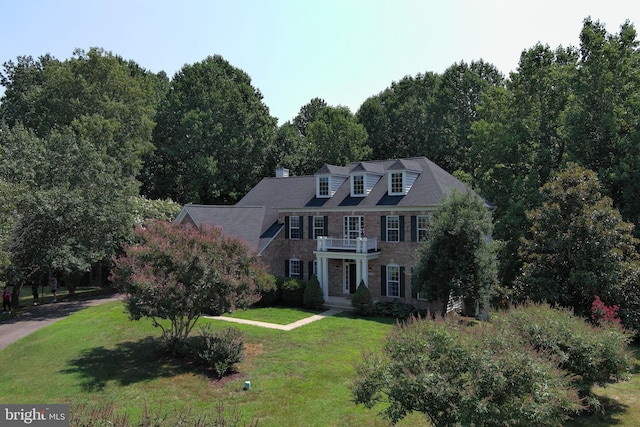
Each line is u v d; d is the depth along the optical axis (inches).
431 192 1182.9
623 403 589.0
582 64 1317.7
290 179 1600.6
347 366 718.5
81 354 770.8
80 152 1273.4
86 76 1708.9
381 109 2696.9
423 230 1163.9
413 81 2618.1
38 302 1352.1
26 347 818.8
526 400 329.4
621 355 510.3
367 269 1224.2
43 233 1175.0
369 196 1293.1
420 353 373.1
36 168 1189.1
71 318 1056.2
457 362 355.9
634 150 1142.3
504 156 1412.4
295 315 1123.3
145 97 2060.8
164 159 2258.9
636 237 1082.7
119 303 1215.6
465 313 1146.0
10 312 1158.3
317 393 610.5
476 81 2332.7
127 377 666.2
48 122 1652.3
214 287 718.5
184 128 2127.2
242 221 1425.9
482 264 938.1
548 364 360.5
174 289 689.0
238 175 2204.7
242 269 770.2
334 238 1315.2
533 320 527.5
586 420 532.1
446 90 2332.7
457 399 338.0
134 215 1496.1
